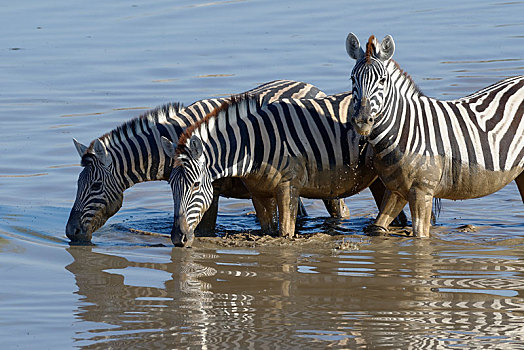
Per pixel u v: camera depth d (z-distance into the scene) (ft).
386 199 42.55
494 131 40.57
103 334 28.81
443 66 76.74
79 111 68.54
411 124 39.52
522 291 32.50
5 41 94.32
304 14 102.01
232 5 108.99
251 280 34.65
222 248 40.29
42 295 33.04
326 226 45.19
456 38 86.12
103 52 88.07
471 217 46.52
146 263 37.68
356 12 101.81
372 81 37.42
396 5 104.68
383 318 29.78
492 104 41.14
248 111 41.57
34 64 84.23
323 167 41.78
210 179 40.09
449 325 29.01
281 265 36.88
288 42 88.12
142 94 72.74
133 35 95.30
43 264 37.60
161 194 53.57
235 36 92.17
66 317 30.48
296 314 30.37
